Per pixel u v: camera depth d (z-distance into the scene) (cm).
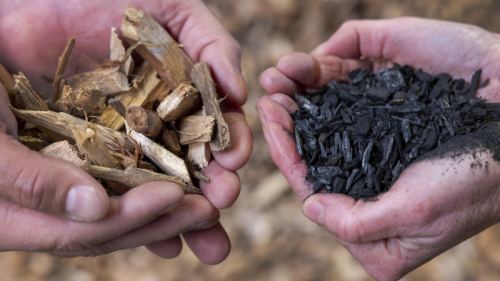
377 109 39
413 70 42
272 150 38
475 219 36
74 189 33
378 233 34
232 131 37
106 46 42
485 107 39
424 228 34
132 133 37
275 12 67
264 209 53
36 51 42
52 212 34
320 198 35
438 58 41
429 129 37
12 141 33
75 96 37
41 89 43
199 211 36
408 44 42
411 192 34
